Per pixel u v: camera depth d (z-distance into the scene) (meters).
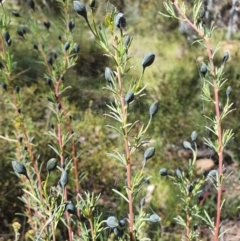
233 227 3.43
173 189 3.61
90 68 5.59
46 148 3.73
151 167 3.95
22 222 3.35
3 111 3.96
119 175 3.79
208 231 3.31
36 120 4.36
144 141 1.60
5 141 3.59
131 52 6.45
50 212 1.55
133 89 1.49
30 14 6.41
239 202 3.58
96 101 4.98
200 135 4.37
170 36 6.80
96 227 1.58
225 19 7.34
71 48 2.77
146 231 3.26
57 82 2.79
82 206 1.59
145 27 7.00
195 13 1.92
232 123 4.45
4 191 3.42
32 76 5.43
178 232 3.33
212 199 3.52
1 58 2.46
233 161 4.15
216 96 1.94
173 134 4.39
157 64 6.05
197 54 6.21
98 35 1.45
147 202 3.55
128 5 7.20
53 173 3.61
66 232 3.06
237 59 5.74
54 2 6.66
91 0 1.44
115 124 4.44
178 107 4.69
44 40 2.89
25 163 2.34
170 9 1.94
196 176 3.91
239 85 4.94
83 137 4.20
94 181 3.73
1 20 2.33
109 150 4.05
